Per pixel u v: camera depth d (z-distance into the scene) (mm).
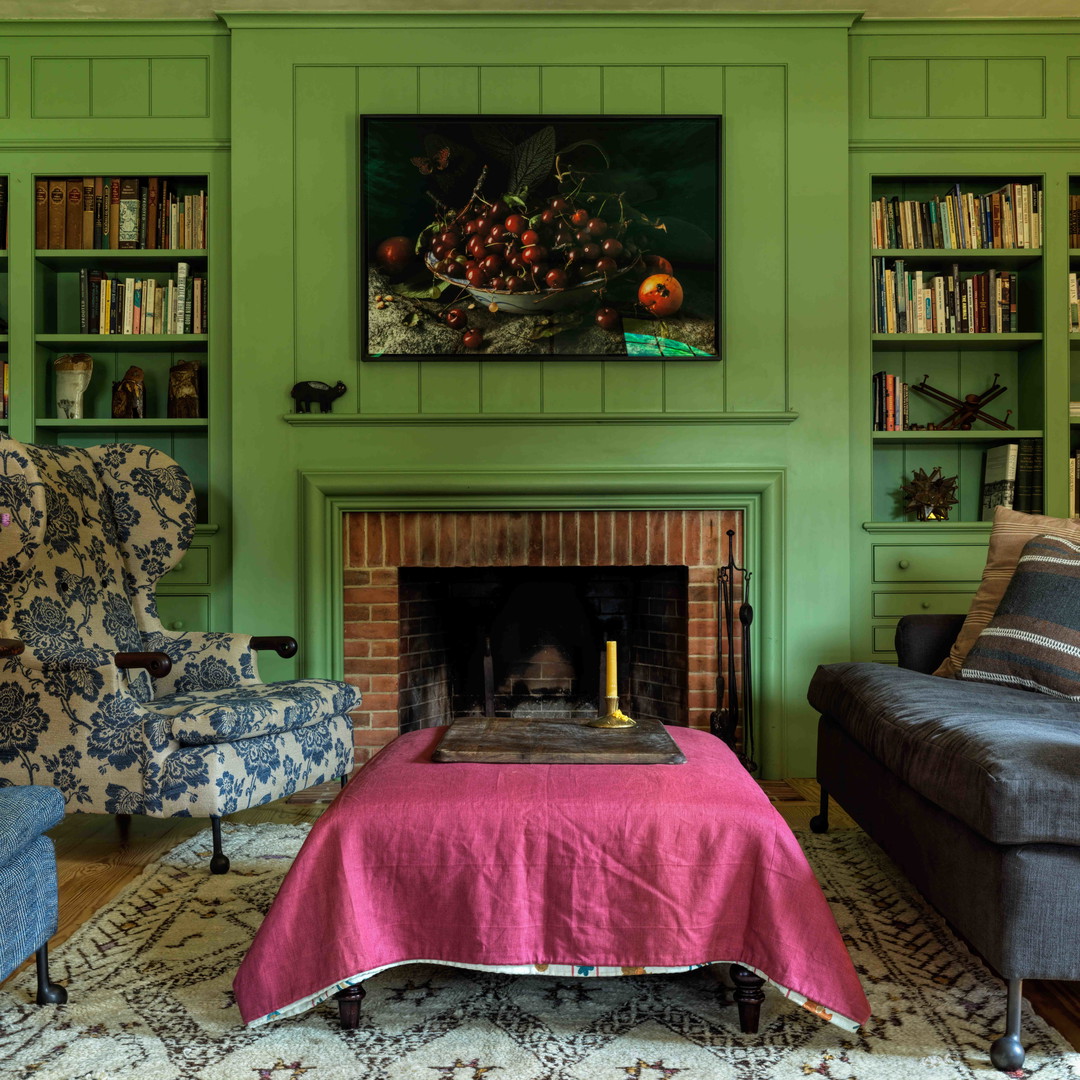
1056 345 3414
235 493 3311
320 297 3330
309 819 2830
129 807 2293
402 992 1671
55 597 2471
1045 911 1385
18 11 3336
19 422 3436
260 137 3322
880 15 3365
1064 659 2098
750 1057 1440
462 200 3314
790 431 3316
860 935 1912
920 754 1716
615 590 3836
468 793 1541
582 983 1711
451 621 3873
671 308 3307
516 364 3340
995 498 3498
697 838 1483
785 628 3312
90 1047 1469
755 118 3334
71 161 3426
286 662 3316
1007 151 3428
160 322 3480
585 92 3344
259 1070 1403
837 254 3328
